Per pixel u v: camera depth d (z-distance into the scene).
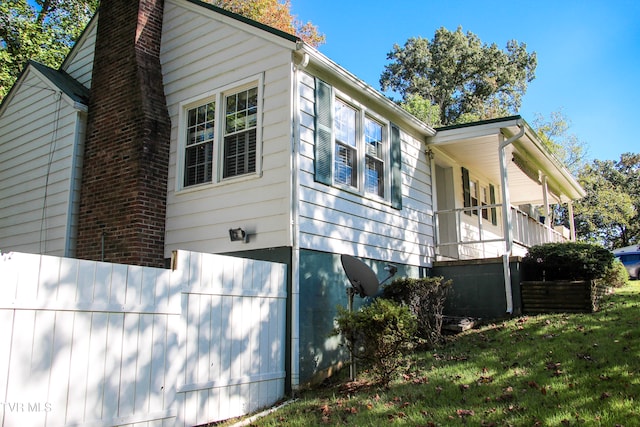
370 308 6.18
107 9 9.34
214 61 8.13
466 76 40.50
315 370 6.79
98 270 4.43
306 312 6.78
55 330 4.06
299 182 6.96
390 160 9.35
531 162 12.56
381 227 8.88
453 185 12.29
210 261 5.57
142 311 4.75
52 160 9.41
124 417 4.48
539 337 7.10
